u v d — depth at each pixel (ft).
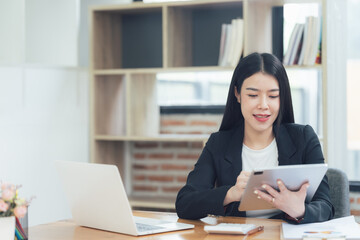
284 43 12.99
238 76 7.62
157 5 13.19
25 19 14.05
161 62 14.60
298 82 13.53
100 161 14.23
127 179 15.26
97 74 13.98
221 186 7.32
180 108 14.62
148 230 6.39
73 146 13.87
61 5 14.29
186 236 6.17
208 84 14.40
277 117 7.72
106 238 6.19
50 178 13.26
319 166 6.34
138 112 13.93
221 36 13.55
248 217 7.63
